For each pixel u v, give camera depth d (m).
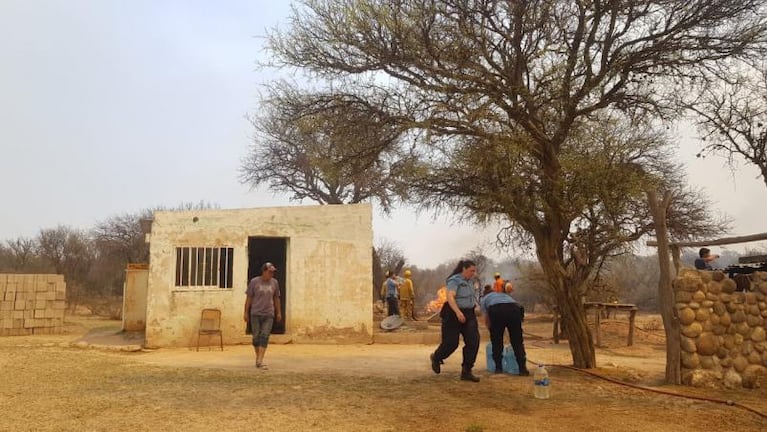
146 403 7.62
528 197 10.70
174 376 9.92
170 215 15.90
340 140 10.92
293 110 11.13
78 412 7.06
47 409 7.19
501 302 10.59
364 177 12.12
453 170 11.41
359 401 7.88
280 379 9.70
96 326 22.72
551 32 9.91
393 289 22.34
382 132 10.71
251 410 7.30
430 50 9.81
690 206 19.69
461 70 9.98
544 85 9.97
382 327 18.95
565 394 8.56
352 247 16.94
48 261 41.09
